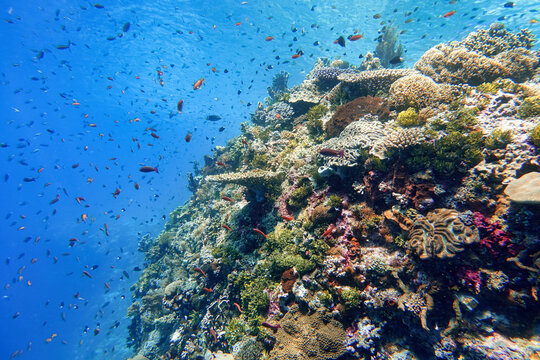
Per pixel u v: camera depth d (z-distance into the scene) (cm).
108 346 2623
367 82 996
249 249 930
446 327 456
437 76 952
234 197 1338
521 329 392
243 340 689
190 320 1073
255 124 1825
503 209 427
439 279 455
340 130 889
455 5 2398
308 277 636
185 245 1592
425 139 541
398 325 520
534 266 375
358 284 564
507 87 712
